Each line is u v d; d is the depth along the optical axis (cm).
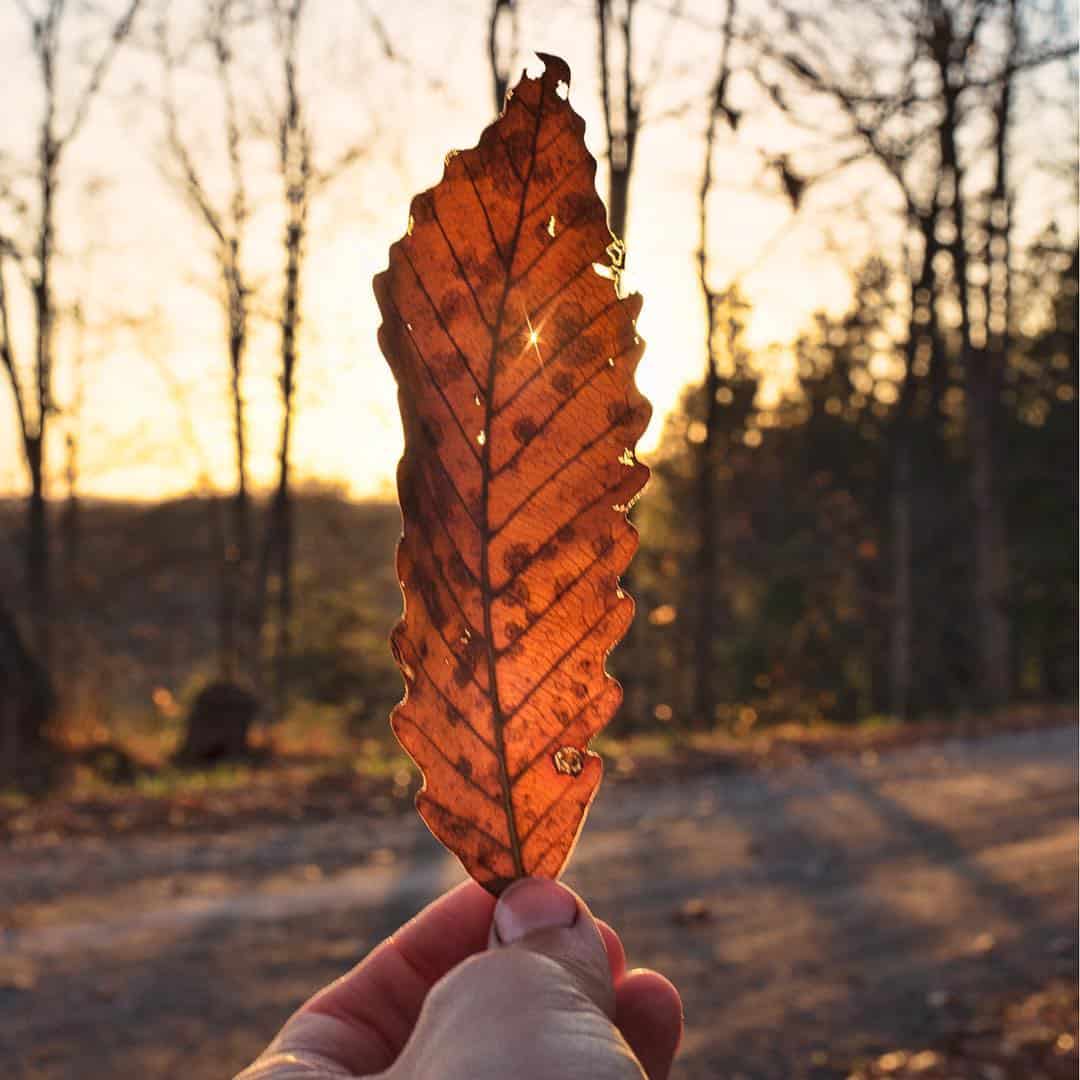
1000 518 2267
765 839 1111
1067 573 3034
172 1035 665
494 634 49
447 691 49
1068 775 1348
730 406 2439
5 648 1845
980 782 1331
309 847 1050
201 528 2641
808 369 2936
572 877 991
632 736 2177
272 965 770
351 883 953
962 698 2609
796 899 928
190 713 1847
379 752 1839
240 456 2312
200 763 1802
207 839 1062
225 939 816
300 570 2650
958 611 3098
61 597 2448
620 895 942
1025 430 3044
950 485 3070
